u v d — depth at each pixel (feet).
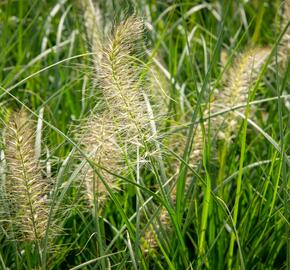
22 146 10.26
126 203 12.80
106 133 11.04
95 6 18.85
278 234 12.72
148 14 20.31
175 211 12.20
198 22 22.84
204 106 13.89
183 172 11.88
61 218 11.66
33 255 11.30
